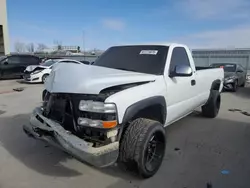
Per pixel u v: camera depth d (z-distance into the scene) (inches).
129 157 125.0
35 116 138.9
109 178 134.5
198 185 128.4
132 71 157.6
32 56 714.2
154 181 131.9
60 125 122.3
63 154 162.9
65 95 124.3
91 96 117.8
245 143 188.1
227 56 869.8
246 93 461.4
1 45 1099.3
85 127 117.4
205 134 208.2
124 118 120.2
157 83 146.9
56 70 135.4
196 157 161.9
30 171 141.0
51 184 128.0
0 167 145.2
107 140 116.0
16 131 209.6
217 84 259.1
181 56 182.5
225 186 127.6
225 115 275.9
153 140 135.6
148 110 145.1
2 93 424.2
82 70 133.0
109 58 179.8
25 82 602.9
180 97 173.9
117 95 119.2
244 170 144.7
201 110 274.1
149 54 169.2
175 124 236.5
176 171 142.8
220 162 154.9
